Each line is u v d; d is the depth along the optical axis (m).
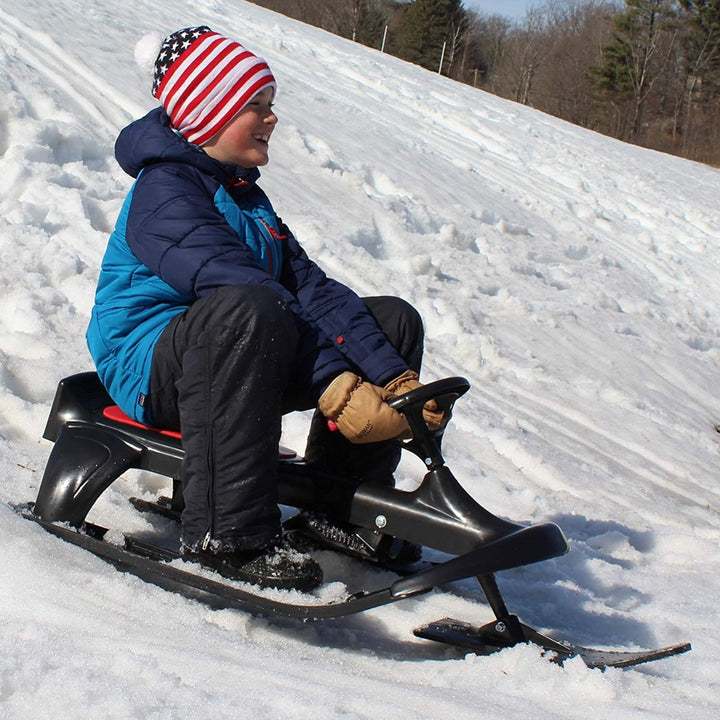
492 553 1.72
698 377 5.94
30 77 5.57
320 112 9.27
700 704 1.75
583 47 55.41
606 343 5.93
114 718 1.42
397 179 7.62
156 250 1.98
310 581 1.87
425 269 5.95
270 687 1.56
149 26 9.28
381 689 1.63
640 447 4.46
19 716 1.44
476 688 1.70
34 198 4.43
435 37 57.09
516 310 5.92
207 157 2.12
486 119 13.02
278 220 2.31
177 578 1.84
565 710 1.64
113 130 5.63
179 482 2.34
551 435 4.18
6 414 2.91
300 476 2.05
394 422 1.86
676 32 50.31
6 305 3.62
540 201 9.41
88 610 1.79
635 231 10.02
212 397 1.84
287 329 1.85
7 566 1.88
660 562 3.01
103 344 2.11
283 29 14.27
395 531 1.90
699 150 47.56
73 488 2.04
